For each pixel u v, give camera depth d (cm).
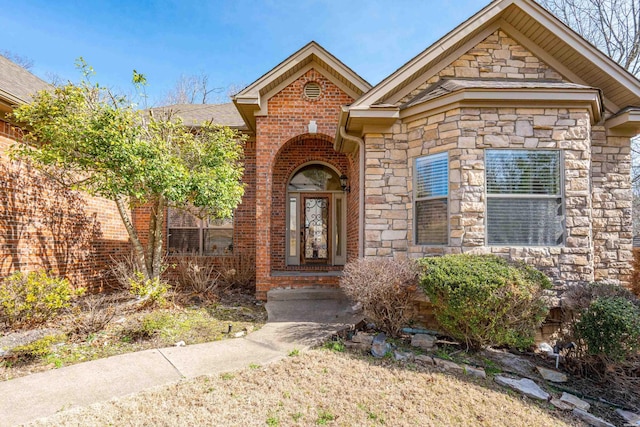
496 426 309
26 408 303
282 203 935
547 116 555
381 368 402
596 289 477
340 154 946
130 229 669
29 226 644
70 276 737
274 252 920
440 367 412
